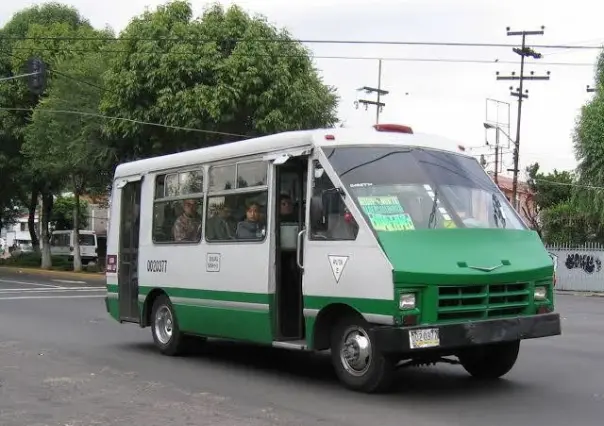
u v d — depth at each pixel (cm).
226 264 948
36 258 4262
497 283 755
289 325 874
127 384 855
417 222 777
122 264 1196
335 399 765
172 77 2289
